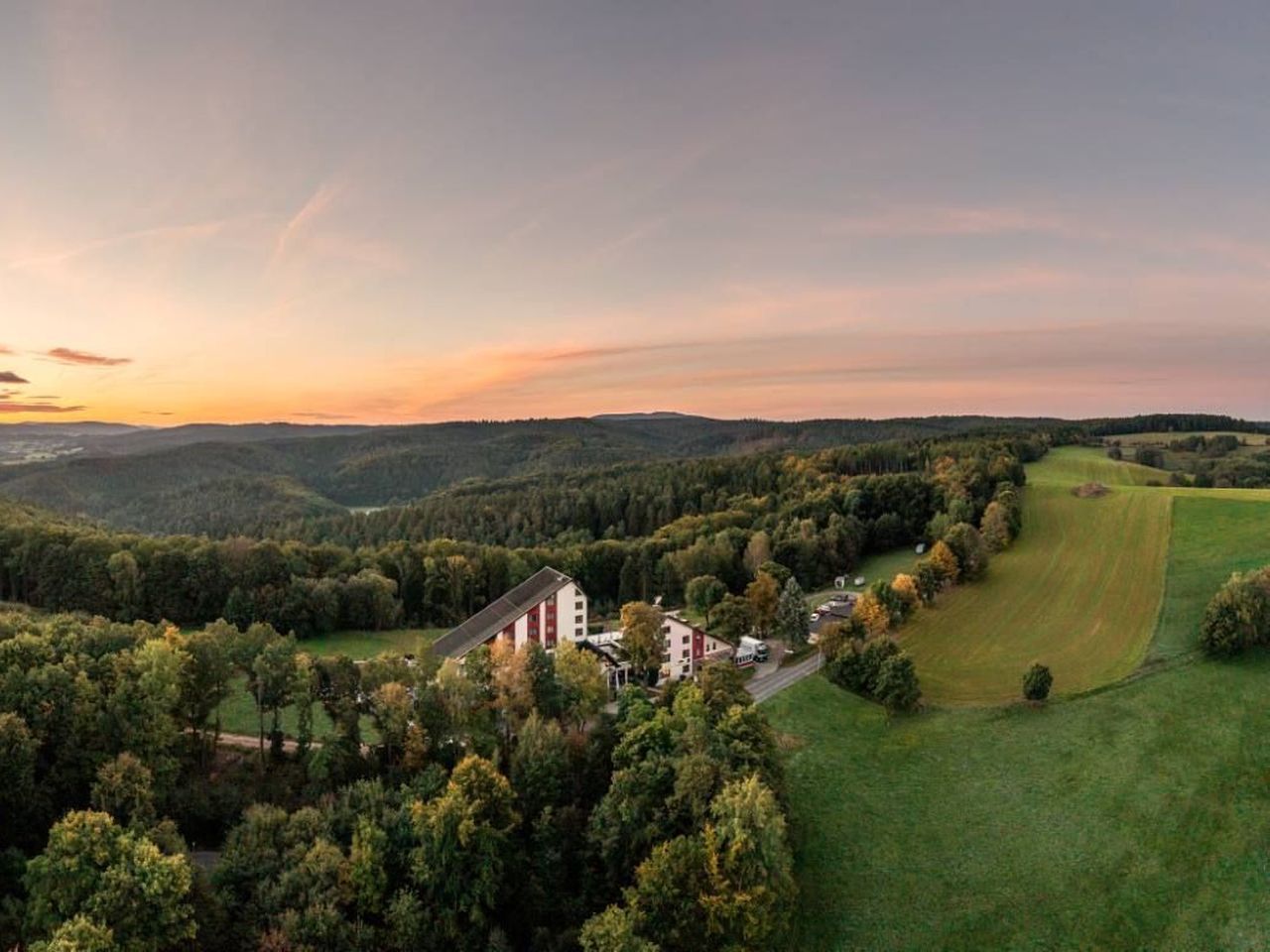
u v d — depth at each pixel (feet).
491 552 489.26
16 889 151.12
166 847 157.28
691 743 193.16
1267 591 291.38
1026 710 274.57
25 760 167.53
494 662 233.35
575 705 230.89
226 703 264.11
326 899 158.10
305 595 399.24
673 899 165.07
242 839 170.60
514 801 192.13
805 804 226.17
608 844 180.34
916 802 229.25
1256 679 267.59
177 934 141.49
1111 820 213.05
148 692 190.29
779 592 415.64
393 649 360.07
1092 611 363.76
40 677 183.93
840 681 300.81
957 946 179.52
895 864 204.23
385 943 159.84
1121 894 189.16
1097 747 246.27
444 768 199.41
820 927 185.06
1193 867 194.39
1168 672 285.23
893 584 380.17
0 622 232.73
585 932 157.58
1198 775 225.56
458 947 164.35
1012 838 211.00
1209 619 293.23
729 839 169.27
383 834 169.27
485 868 169.27
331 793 196.65
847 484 606.55
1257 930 175.01
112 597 389.19
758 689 303.48
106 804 166.20
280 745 223.51
